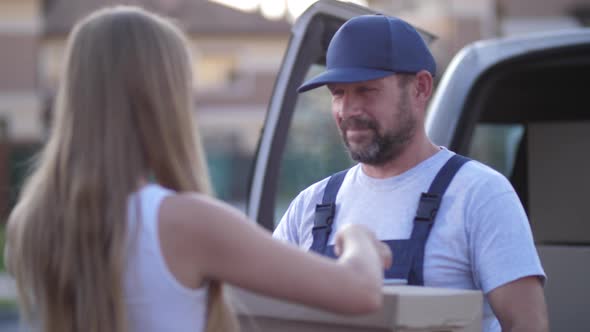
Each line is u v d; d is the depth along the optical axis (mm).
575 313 3355
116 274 1708
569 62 3633
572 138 3576
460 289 2346
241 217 1776
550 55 3645
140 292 1722
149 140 1780
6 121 30750
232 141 38344
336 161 3803
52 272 1759
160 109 1784
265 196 3199
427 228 2443
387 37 2490
